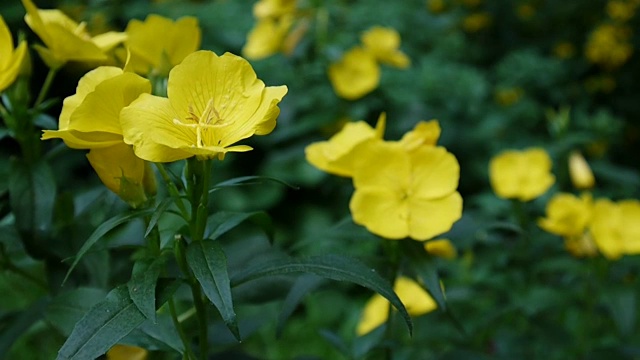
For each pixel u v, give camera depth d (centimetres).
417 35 143
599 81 185
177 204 61
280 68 116
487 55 186
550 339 85
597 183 132
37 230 66
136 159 62
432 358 81
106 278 69
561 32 200
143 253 70
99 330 58
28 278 70
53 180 67
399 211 69
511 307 85
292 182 117
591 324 91
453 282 90
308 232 118
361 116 115
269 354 107
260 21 116
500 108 143
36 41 123
